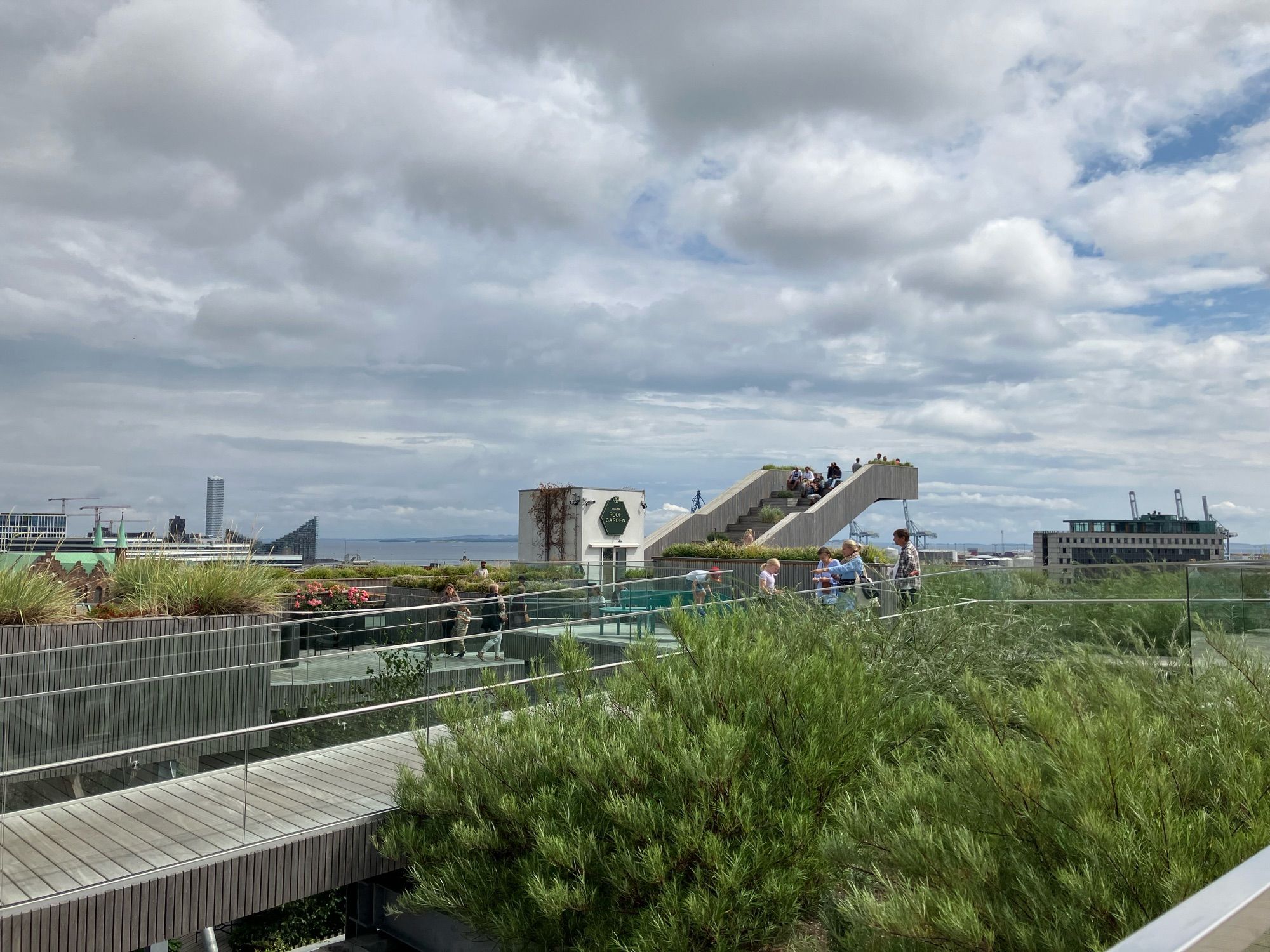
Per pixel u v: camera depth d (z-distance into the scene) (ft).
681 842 22.80
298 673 31.60
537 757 26.89
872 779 23.75
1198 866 14.48
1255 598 30.66
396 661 33.58
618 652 40.65
